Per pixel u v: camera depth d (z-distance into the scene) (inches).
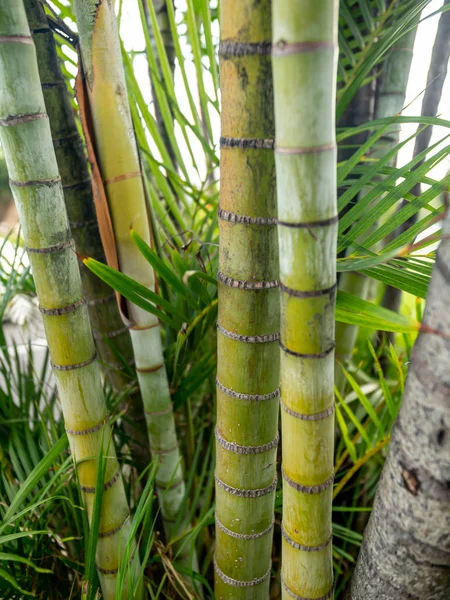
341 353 28.4
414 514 12.5
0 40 13.4
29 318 33.3
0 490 23.5
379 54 18.5
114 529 20.1
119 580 17.3
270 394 16.5
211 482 25.2
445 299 10.3
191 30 22.0
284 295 12.4
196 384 23.4
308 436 13.8
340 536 24.5
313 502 14.8
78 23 15.5
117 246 18.2
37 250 16.0
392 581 14.0
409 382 12.0
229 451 17.4
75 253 16.2
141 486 27.5
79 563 22.7
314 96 10.0
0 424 26.6
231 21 11.9
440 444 11.3
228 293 15.2
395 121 17.3
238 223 14.0
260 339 15.5
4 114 14.3
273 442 17.6
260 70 12.0
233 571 19.6
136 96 23.7
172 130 25.2
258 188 13.4
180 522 23.8
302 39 9.6
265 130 12.7
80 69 16.1
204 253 26.4
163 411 22.0
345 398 28.3
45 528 22.0
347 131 19.1
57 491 21.3
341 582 26.0
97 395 18.5
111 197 17.4
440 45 19.8
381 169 18.5
